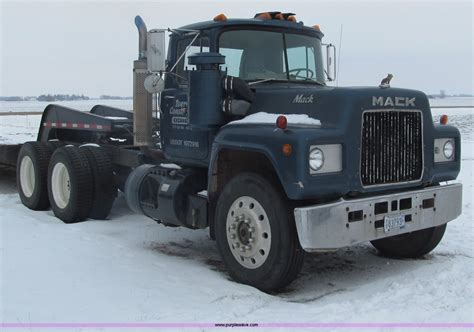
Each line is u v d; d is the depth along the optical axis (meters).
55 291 4.57
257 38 5.89
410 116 5.15
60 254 5.69
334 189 4.59
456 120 30.84
